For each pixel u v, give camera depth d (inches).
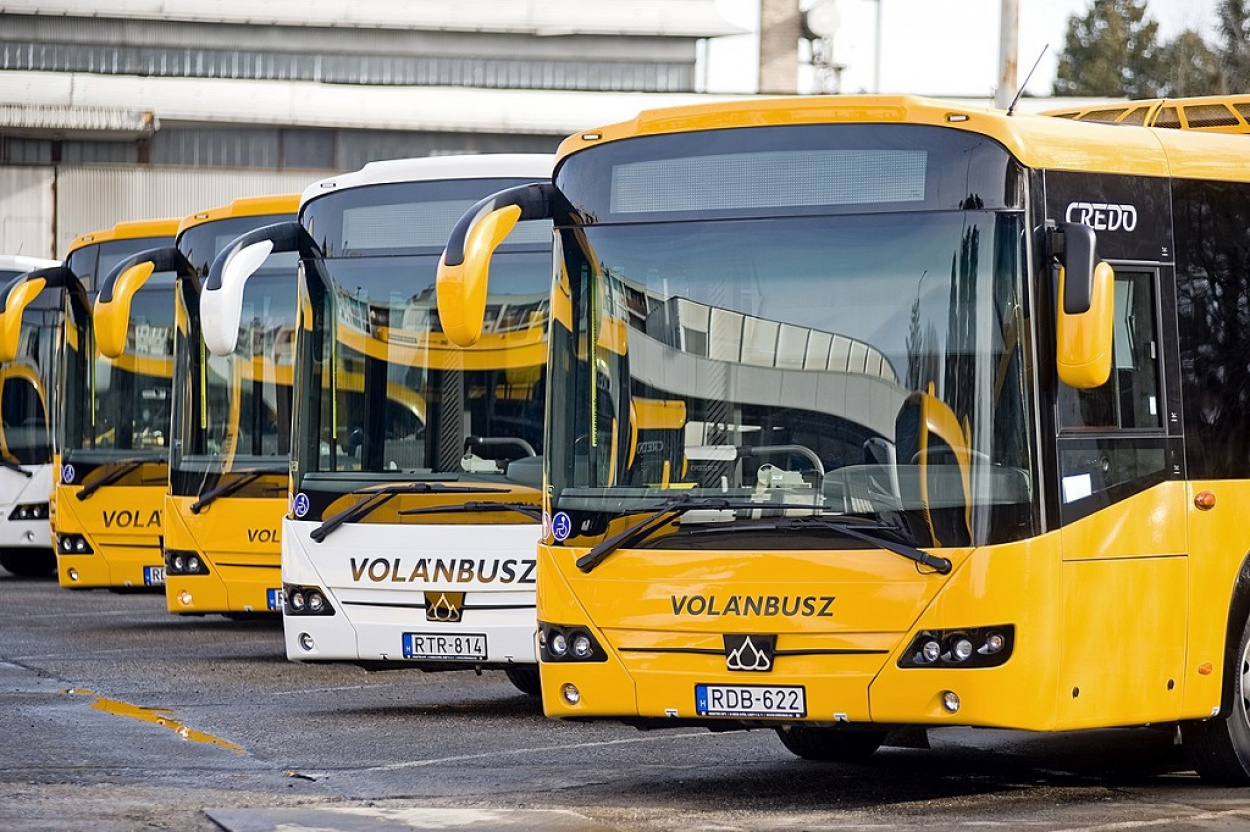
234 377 1037.2
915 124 589.9
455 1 3122.5
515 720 826.2
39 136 2792.8
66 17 3048.7
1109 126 628.1
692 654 590.9
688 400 601.9
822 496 582.2
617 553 604.1
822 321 590.6
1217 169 649.6
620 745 754.8
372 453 843.4
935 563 566.9
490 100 2864.2
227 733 776.3
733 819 585.3
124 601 1428.4
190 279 1058.1
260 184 2834.6
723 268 602.9
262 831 551.5
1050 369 580.4
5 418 1526.8
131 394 1219.2
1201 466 631.2
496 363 831.7
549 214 632.4
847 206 593.6
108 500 1214.3
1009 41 1499.8
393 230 856.9
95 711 831.7
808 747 715.4
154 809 590.6
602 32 3147.1
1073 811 604.4
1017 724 570.3
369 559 828.0
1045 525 574.9
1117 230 613.0
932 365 577.9
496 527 813.2
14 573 1681.8
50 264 1545.3
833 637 574.9
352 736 773.3
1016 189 580.1
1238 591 641.6
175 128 2844.5
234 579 1021.2
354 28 3112.7
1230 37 3649.1
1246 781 657.0
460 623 814.5
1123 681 601.0
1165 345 624.4
